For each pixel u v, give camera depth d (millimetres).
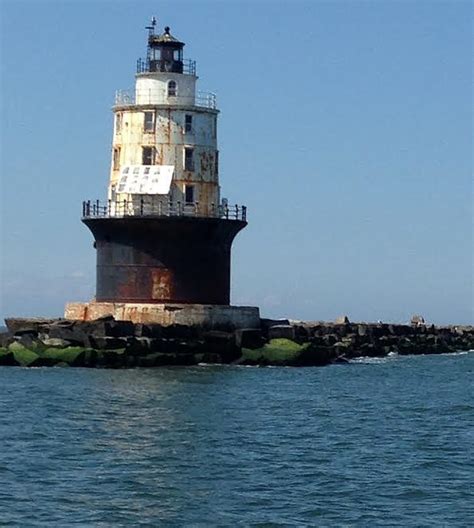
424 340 110438
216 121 81562
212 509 34375
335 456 42438
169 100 79812
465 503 35469
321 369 79062
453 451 44000
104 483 37250
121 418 50562
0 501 34688
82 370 70562
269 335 80062
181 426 48656
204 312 77000
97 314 78625
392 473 39500
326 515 33875
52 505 34469
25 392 59094
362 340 99625
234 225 79875
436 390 68188
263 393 61344
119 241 78438
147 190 78562
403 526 32875
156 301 77875
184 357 74375
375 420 52469
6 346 74625
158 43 80250
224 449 43375
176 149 79750
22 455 41344
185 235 78125
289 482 37875
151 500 35250
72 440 44656
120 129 80875
